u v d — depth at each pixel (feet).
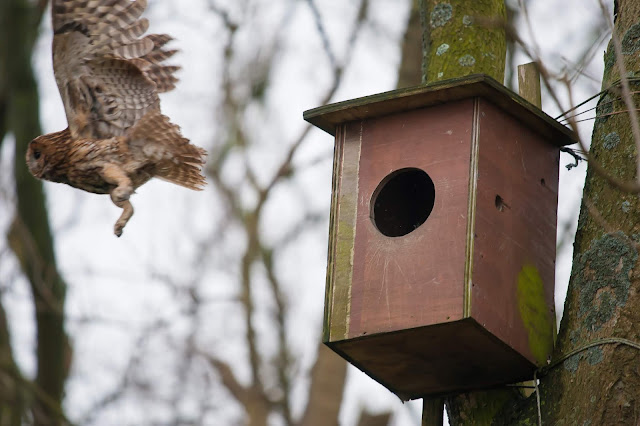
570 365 30.66
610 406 29.09
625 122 31.83
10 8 54.60
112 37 35.01
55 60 34.91
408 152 33.88
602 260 30.81
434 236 32.32
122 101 35.35
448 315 31.30
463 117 33.27
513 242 33.06
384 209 35.45
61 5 34.32
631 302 29.89
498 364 32.58
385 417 57.57
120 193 34.27
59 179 36.42
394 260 32.71
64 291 52.85
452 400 34.53
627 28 33.09
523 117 34.17
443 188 32.76
